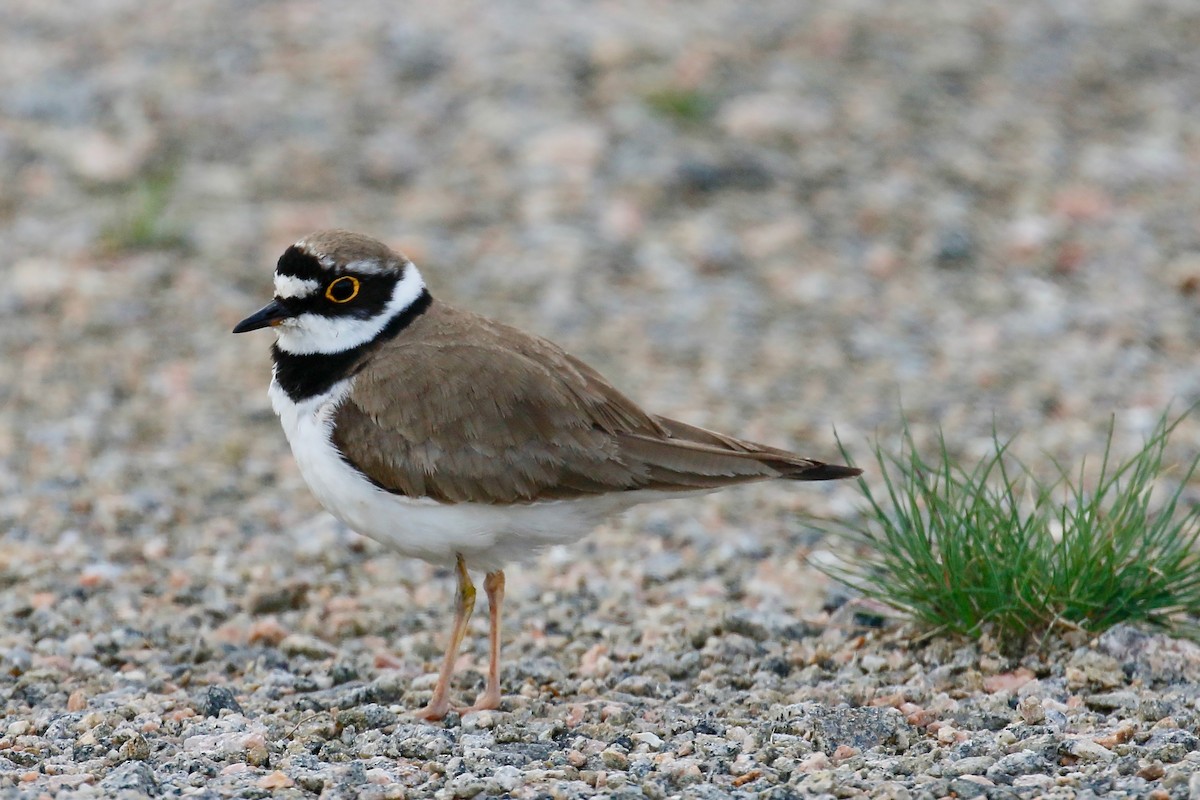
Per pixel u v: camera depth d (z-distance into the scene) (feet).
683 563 39.52
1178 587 31.91
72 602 35.96
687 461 29.14
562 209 63.52
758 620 33.58
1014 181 66.74
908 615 33.35
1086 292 58.39
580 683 31.48
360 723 28.68
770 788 24.20
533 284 58.34
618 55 75.31
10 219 62.08
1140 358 53.26
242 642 34.60
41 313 56.18
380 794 24.23
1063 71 78.02
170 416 49.83
